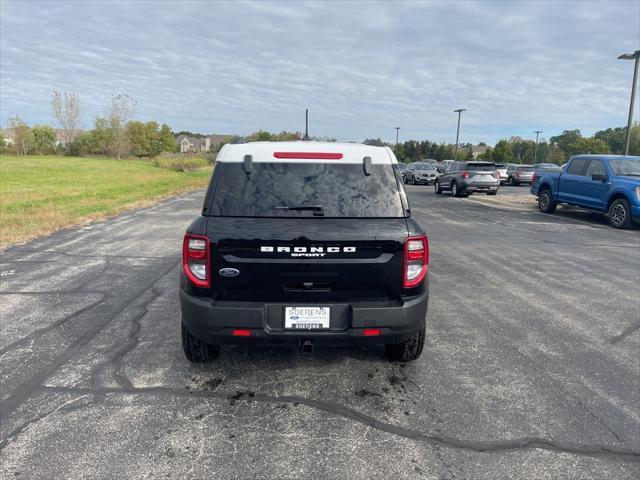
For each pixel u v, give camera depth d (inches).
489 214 611.2
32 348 168.1
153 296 230.8
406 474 103.7
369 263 130.2
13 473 101.8
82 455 108.2
